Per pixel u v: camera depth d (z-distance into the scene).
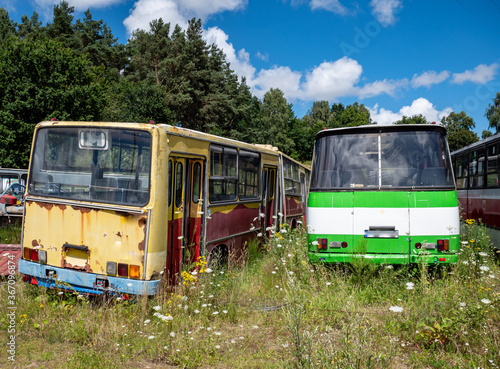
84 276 5.76
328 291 6.63
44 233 6.13
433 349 4.71
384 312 5.89
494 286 6.44
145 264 5.54
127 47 67.31
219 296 6.32
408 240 6.89
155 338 4.98
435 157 7.19
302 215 15.55
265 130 77.31
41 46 27.62
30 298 6.02
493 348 4.50
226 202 8.11
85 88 28.48
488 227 10.10
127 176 5.87
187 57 51.41
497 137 9.55
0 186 17.30
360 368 3.95
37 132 6.53
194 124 54.16
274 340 5.21
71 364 4.37
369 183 7.16
